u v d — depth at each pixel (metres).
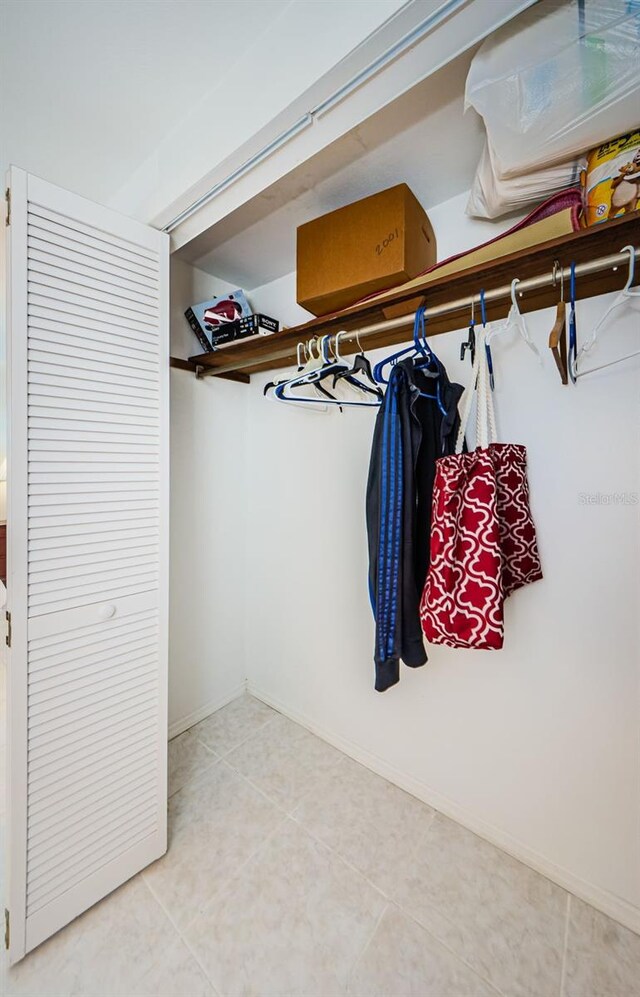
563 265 0.95
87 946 1.08
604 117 0.81
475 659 1.38
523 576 1.19
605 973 1.04
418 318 1.11
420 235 1.25
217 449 2.01
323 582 1.86
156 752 1.29
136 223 1.19
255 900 1.20
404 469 1.02
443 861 1.32
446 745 1.48
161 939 1.10
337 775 1.68
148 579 1.25
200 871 1.28
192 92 1.02
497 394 1.28
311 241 1.31
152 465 1.24
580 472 1.15
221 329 1.65
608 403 1.11
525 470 1.23
